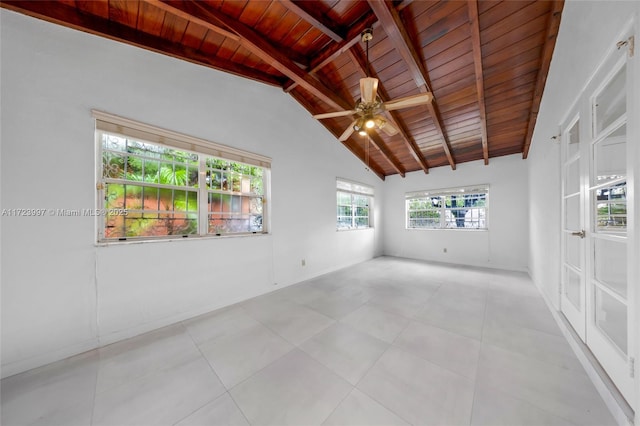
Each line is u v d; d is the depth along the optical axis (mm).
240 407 1384
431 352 1902
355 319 2527
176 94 2539
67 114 1927
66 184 1921
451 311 2705
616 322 1491
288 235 3770
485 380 1573
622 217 1426
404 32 2398
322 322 2463
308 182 4156
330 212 4664
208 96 2803
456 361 1781
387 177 6531
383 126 2730
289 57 2863
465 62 2807
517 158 4703
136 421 1298
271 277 3488
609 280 1561
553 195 2545
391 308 2812
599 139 1550
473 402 1393
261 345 2039
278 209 3615
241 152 3115
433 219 5812
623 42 1216
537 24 2322
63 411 1366
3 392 1516
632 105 1170
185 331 2305
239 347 2012
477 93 3213
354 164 5398
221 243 2916
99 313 2055
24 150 1756
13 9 1715
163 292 2428
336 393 1482
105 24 2090
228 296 2969
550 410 1324
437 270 4727
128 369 1735
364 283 3852
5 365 1670
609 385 1375
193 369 1730
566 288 2256
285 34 2598
